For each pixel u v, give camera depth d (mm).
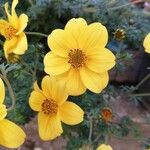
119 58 201
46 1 211
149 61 357
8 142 154
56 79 173
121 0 251
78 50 172
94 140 201
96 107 202
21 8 220
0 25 185
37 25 214
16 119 199
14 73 196
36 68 198
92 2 220
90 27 172
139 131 215
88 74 172
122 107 372
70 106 174
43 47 211
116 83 341
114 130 204
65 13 218
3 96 151
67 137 211
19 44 178
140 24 252
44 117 175
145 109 375
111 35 220
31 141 323
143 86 367
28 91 199
